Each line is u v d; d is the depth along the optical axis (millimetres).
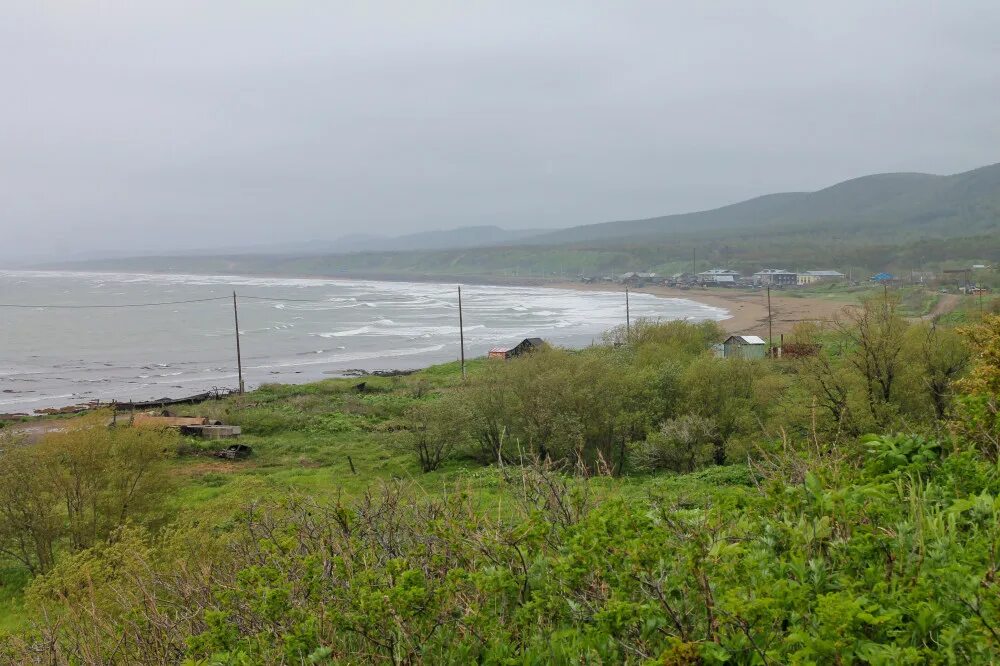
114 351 80125
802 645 3299
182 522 14516
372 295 170625
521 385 28266
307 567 4621
